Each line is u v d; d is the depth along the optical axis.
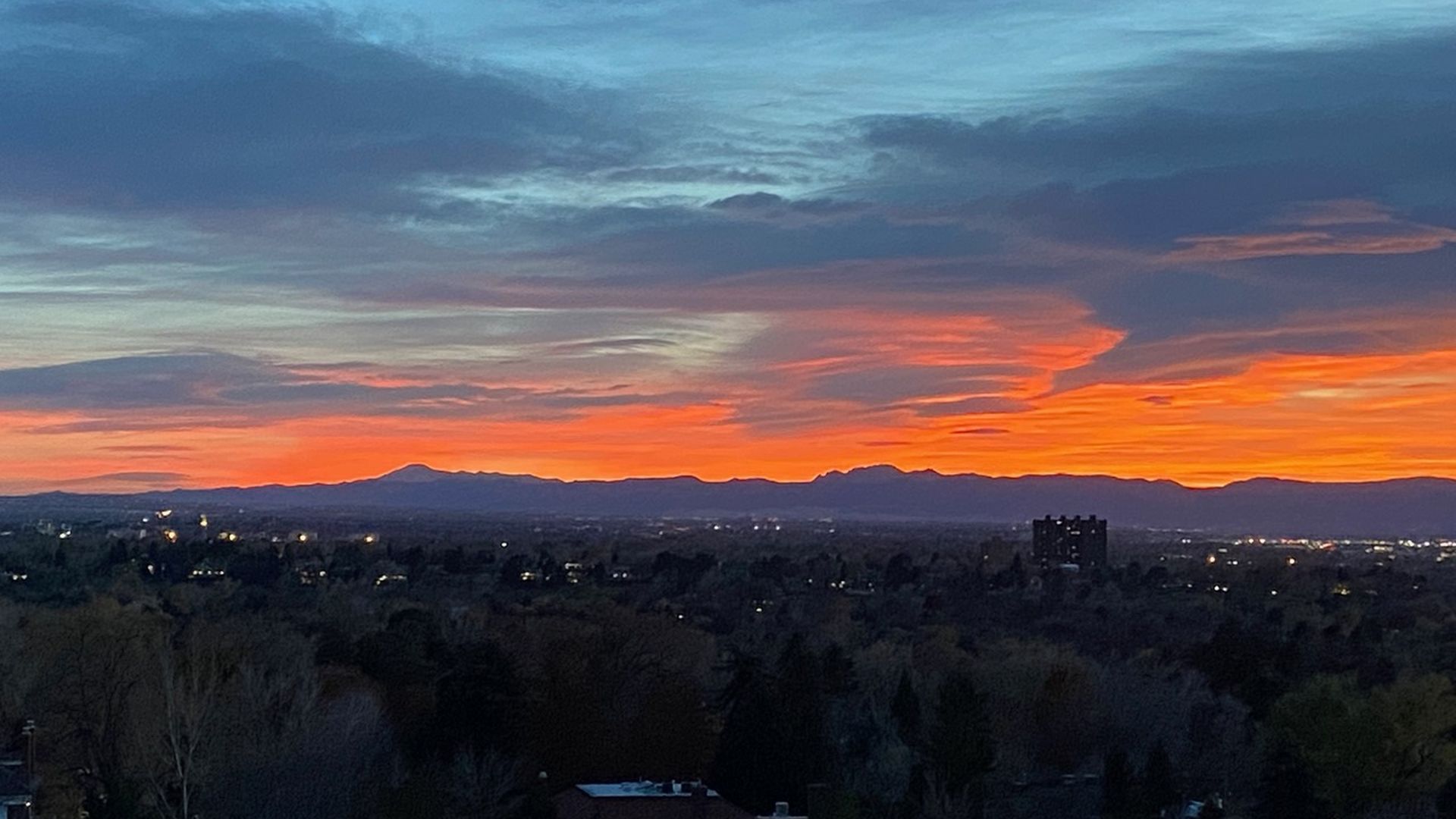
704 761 84.69
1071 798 83.56
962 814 72.50
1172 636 162.88
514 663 83.88
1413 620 187.38
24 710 82.56
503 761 75.12
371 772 71.62
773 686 85.00
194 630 94.56
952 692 80.62
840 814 66.44
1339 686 88.44
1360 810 81.25
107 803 65.50
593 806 68.31
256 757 69.94
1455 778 83.44
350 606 148.25
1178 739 95.31
